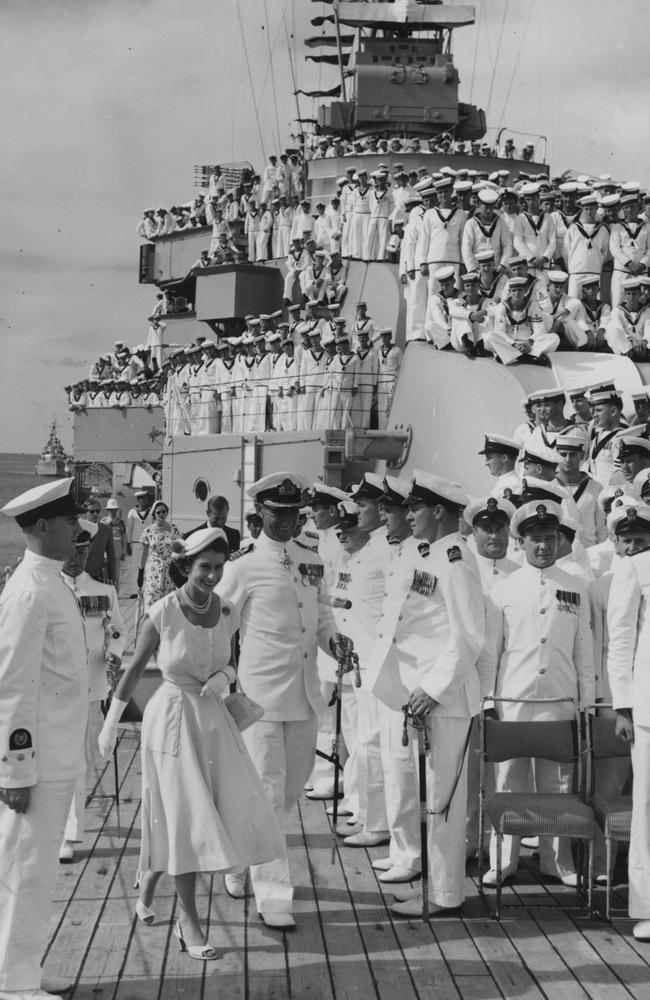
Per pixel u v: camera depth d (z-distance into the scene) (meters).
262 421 22.45
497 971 6.52
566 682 8.21
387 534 9.84
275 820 6.90
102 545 13.68
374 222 22.89
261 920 7.29
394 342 20.34
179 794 6.65
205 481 23.19
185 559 6.83
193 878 6.71
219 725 6.82
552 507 8.24
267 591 7.70
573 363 15.07
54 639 6.13
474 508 8.89
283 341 22.64
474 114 27.62
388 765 8.08
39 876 6.06
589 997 6.18
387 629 7.98
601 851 8.11
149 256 34.78
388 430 17.00
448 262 18.42
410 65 27.02
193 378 24.97
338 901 7.67
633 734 7.21
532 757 7.83
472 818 8.65
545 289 16.11
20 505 6.12
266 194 27.95
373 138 26.11
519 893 7.88
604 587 8.84
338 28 27.41
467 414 15.48
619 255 17.38
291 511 7.86
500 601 8.33
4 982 5.98
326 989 6.27
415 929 7.17
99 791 10.34
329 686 10.54
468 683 7.62
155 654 6.88
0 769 5.95
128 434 39.50
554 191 18.27
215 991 6.24
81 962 6.61
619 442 10.92
